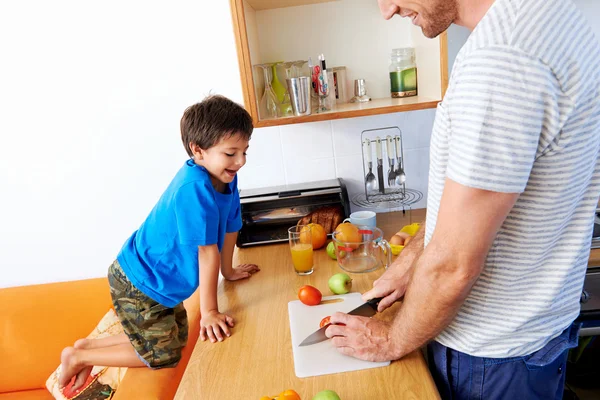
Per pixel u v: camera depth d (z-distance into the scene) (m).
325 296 1.28
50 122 1.93
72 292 2.04
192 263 1.42
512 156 0.66
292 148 1.91
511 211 0.75
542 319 0.84
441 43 1.47
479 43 0.68
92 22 1.82
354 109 1.58
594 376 1.82
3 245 2.09
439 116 0.80
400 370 0.94
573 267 0.79
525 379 0.89
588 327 1.40
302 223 1.71
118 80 1.88
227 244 1.46
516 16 0.66
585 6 1.75
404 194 1.90
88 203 2.03
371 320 1.00
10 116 1.92
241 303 1.31
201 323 1.20
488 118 0.66
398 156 1.88
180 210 1.30
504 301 0.82
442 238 0.74
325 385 0.93
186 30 1.81
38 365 2.03
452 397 0.95
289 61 1.88
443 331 0.91
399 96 1.82
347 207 1.70
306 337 1.08
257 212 1.72
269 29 1.85
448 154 0.78
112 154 1.96
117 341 1.68
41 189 2.01
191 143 1.33
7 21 1.82
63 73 1.87
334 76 1.85
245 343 1.12
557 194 0.72
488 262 0.80
